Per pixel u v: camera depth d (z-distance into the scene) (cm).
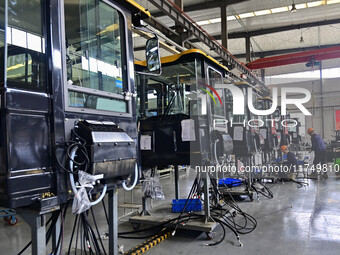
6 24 157
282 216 445
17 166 144
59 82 170
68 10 200
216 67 412
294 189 658
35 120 157
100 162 175
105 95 205
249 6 962
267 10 1003
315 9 1012
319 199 550
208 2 901
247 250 316
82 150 171
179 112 366
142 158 368
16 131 146
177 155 350
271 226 398
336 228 382
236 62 891
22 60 167
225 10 879
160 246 330
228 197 571
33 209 154
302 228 385
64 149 169
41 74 167
